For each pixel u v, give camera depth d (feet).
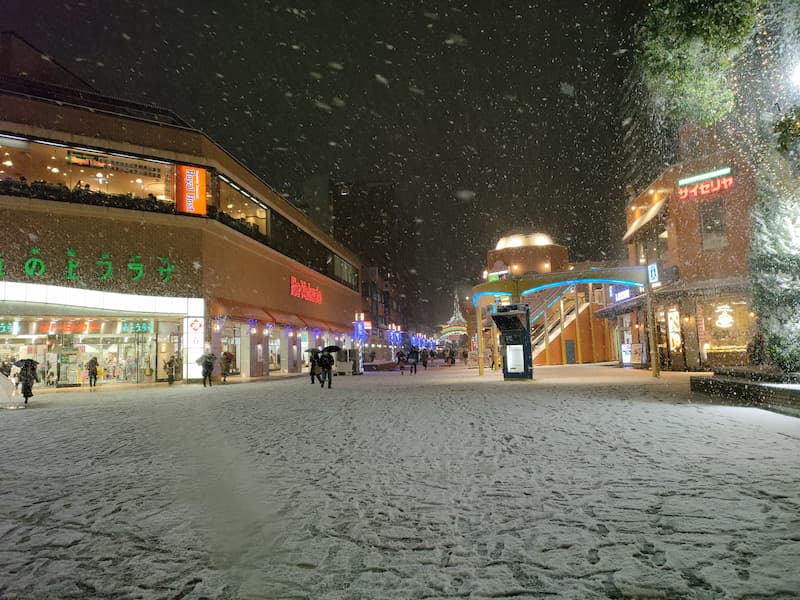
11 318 81.61
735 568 10.51
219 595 10.12
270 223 129.18
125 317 90.89
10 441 30.91
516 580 10.40
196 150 98.43
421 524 13.92
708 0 31.55
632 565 10.86
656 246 98.43
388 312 314.96
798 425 27.55
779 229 38.75
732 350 77.00
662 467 19.24
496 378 87.10
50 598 10.23
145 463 23.04
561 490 16.69
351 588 10.25
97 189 89.76
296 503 16.21
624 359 110.22
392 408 43.04
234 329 116.67
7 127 80.74
